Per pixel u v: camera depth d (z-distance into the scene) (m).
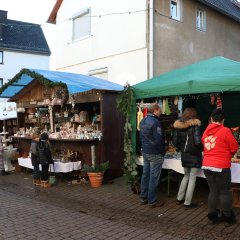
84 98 9.30
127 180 7.51
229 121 8.95
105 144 8.85
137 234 5.02
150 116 6.41
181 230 5.14
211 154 5.19
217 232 5.00
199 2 14.37
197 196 7.04
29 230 5.28
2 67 27.14
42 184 8.57
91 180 8.30
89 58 14.55
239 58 17.69
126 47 12.80
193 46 14.12
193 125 6.00
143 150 6.45
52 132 10.30
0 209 6.53
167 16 12.75
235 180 5.90
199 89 6.20
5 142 12.98
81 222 5.64
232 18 16.55
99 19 13.96
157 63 12.22
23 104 11.83
